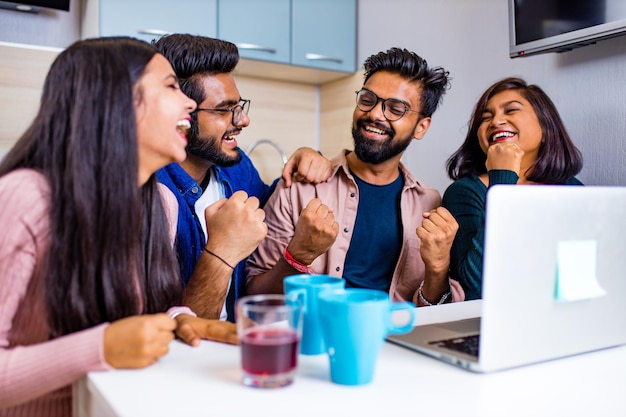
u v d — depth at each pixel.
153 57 0.86
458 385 0.65
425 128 1.64
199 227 1.45
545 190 0.69
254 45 2.39
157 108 0.83
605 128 1.65
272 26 2.44
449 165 1.75
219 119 1.42
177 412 0.57
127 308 0.82
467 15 2.08
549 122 1.56
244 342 0.64
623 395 0.63
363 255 1.54
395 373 0.69
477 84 2.05
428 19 2.26
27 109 1.96
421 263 1.54
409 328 0.69
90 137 0.78
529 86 1.60
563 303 0.73
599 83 1.66
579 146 1.73
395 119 1.50
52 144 0.79
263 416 0.56
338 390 0.63
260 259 1.53
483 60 2.02
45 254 0.76
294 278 0.78
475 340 0.80
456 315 0.97
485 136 1.59
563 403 0.61
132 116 0.80
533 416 0.57
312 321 0.75
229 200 1.14
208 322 0.86
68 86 0.80
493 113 1.58
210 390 0.63
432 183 2.27
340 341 0.63
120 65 0.80
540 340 0.72
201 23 2.27
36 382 0.67
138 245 0.88
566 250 0.72
